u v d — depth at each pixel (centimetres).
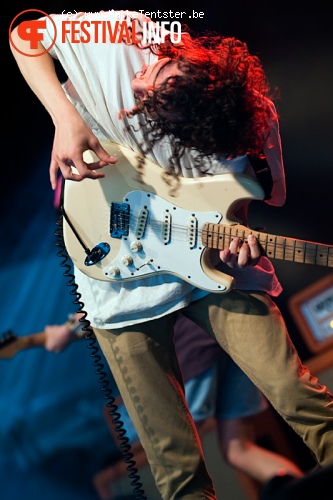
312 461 477
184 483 278
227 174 269
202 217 271
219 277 270
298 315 418
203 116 259
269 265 287
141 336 281
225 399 378
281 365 270
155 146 272
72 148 262
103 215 279
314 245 265
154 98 262
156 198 274
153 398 280
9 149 606
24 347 425
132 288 281
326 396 270
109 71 271
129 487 420
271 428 415
